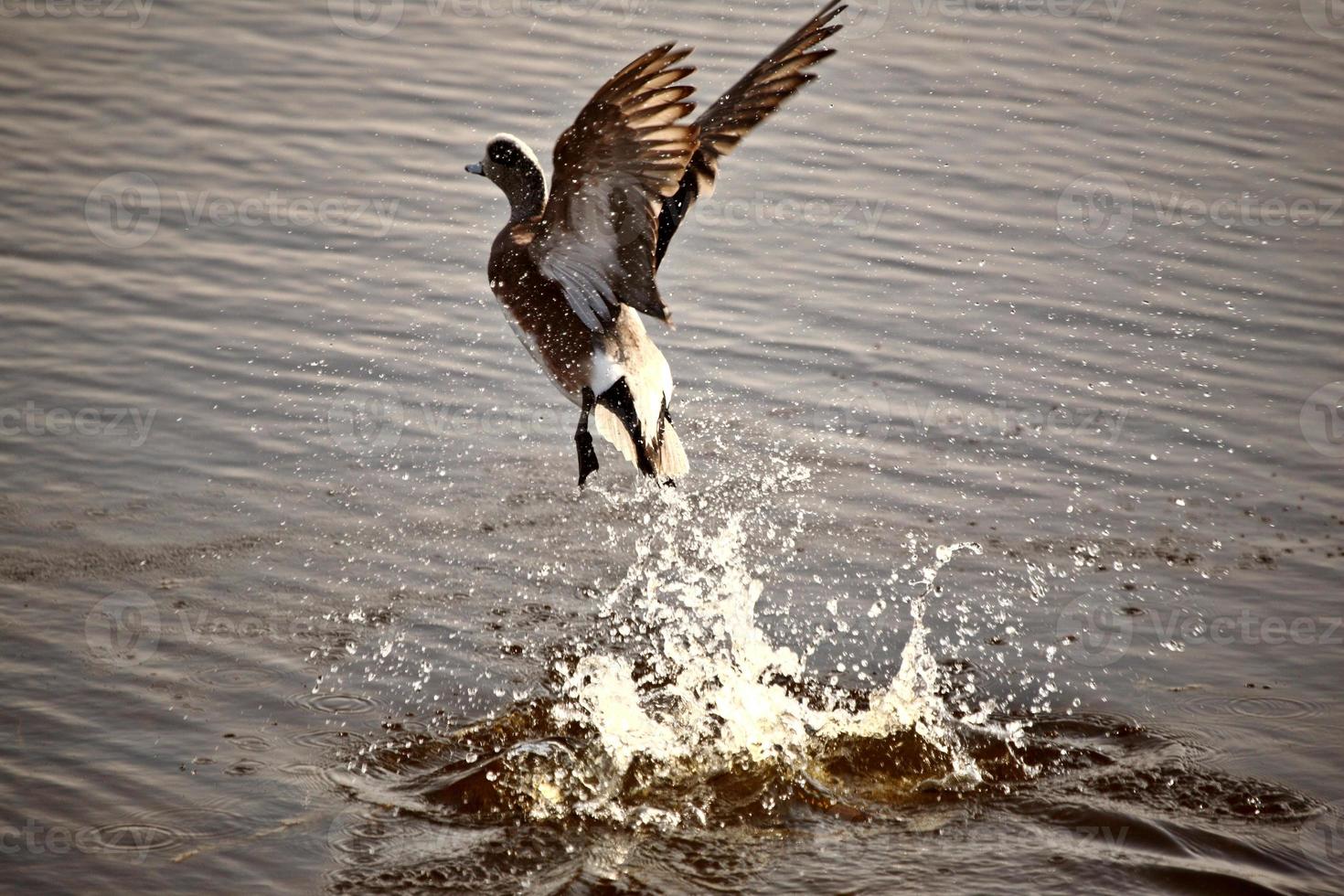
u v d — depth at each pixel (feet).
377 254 55.01
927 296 53.88
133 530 40.65
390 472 44.21
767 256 56.08
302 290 52.75
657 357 36.68
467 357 50.01
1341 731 34.14
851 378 49.42
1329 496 43.88
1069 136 64.95
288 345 49.78
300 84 66.59
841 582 40.19
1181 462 45.42
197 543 40.34
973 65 70.95
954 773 33.30
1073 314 52.95
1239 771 33.01
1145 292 54.29
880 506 43.45
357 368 48.93
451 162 61.11
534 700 35.24
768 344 51.06
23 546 39.52
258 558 39.99
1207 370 49.88
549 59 69.00
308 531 41.32
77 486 42.24
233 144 61.77
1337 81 69.72
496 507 43.09
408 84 66.64
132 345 49.16
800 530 42.32
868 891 29.17
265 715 34.04
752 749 33.91
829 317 52.60
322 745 33.17
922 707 35.35
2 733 32.60
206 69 67.62
